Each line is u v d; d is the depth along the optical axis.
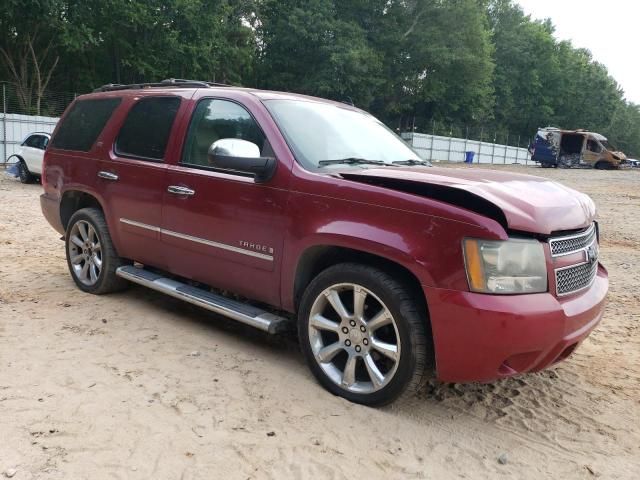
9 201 12.70
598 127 76.06
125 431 3.10
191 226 4.36
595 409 3.75
